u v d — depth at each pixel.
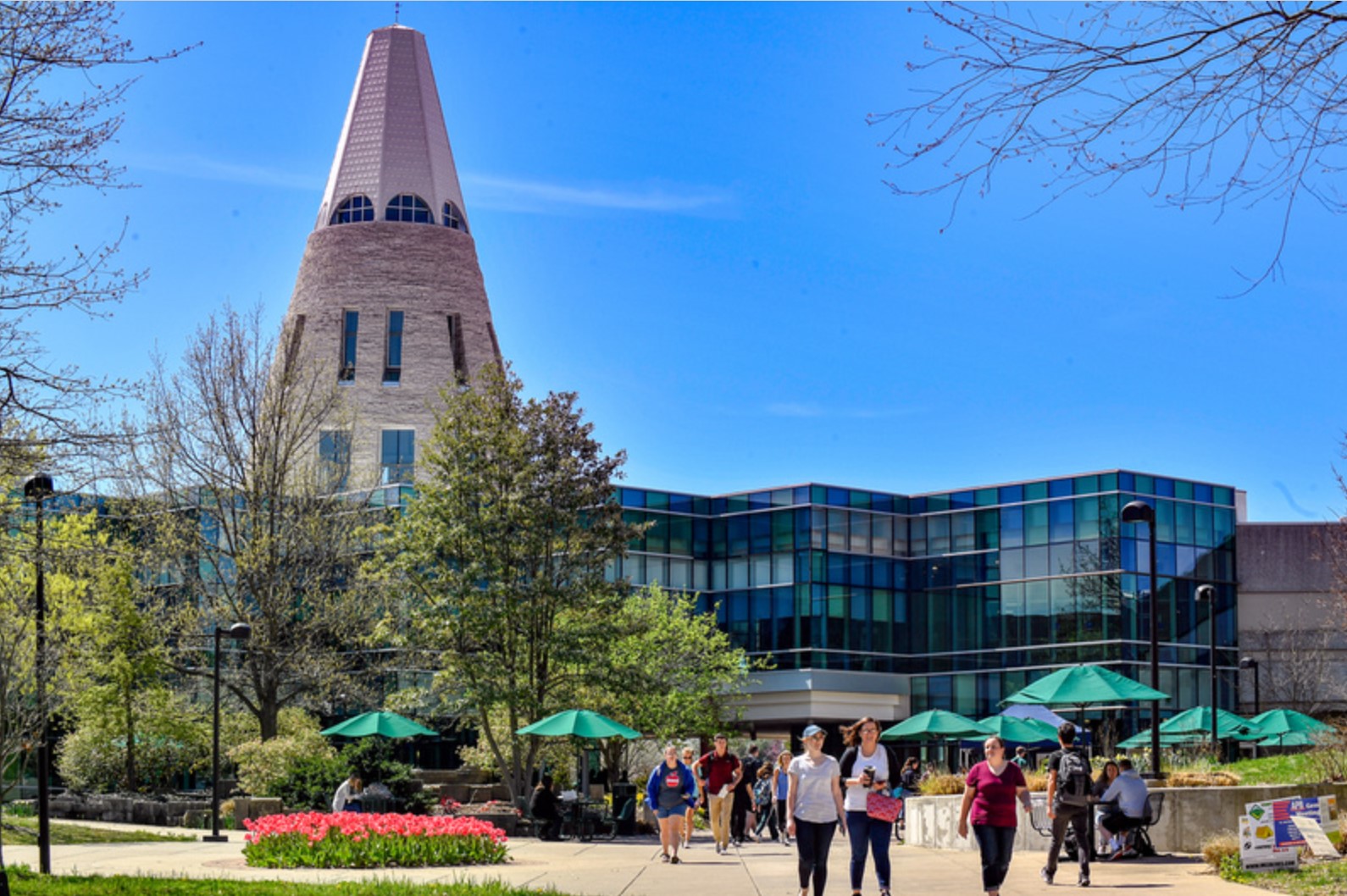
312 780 36.62
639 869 23.42
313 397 56.66
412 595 42.06
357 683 48.22
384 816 25.11
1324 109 10.30
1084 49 10.09
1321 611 69.12
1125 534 63.59
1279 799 19.45
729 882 20.73
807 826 15.97
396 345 81.69
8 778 52.00
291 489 48.47
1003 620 66.12
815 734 16.16
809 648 65.38
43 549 20.30
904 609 68.69
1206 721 44.97
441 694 41.59
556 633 40.34
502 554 40.38
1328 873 18.33
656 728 48.41
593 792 51.41
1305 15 9.93
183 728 45.56
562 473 40.97
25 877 19.69
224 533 49.72
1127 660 62.72
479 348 83.50
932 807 29.59
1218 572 66.69
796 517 66.69
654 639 49.75
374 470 57.88
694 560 68.88
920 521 69.19
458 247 83.81
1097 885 18.61
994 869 15.88
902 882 19.86
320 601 46.88
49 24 15.09
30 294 16.06
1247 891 17.50
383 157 85.00
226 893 17.73
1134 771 22.19
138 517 45.06
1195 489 66.44
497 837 25.23
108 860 25.47
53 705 40.88
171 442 45.19
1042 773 28.03
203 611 47.31
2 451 16.98
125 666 44.06
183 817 38.28
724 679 53.31
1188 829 23.55
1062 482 65.25
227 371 47.50
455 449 41.09
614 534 41.56
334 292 81.69
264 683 45.97
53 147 15.46
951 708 66.94
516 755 40.38
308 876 21.97
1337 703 68.31
